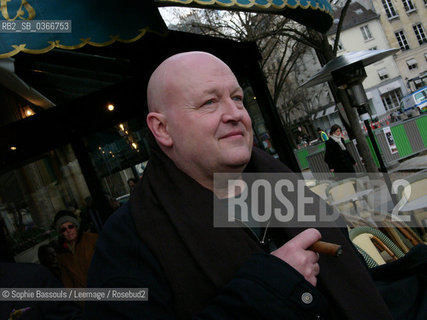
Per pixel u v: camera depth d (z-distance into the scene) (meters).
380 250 2.21
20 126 3.54
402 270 1.11
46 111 3.57
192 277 0.74
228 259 0.75
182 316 0.72
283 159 4.19
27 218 3.56
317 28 3.46
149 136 0.94
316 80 4.59
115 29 2.20
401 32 40.78
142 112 3.69
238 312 0.66
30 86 4.11
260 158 0.96
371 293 0.83
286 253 0.73
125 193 3.73
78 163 3.66
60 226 3.26
